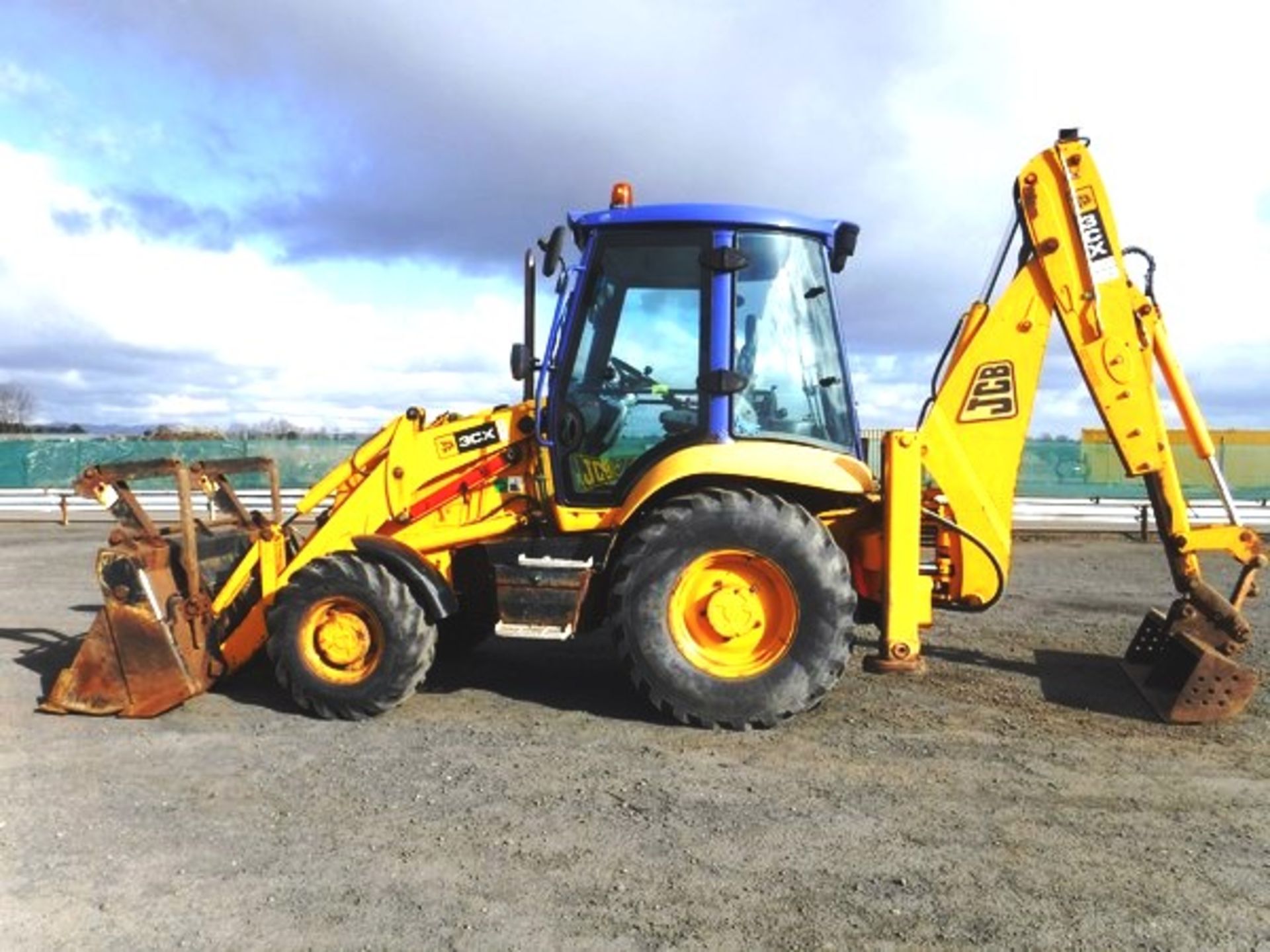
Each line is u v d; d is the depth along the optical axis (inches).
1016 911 130.2
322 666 213.5
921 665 209.6
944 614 331.6
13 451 744.3
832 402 227.0
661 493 215.6
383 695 209.5
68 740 198.8
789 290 221.5
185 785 174.7
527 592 212.2
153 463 217.2
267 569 232.5
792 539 201.5
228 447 756.6
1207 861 144.4
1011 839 151.9
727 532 202.4
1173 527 220.7
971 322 225.5
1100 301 218.1
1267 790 171.5
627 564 206.4
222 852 147.9
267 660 253.8
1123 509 617.9
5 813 162.6
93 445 754.8
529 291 222.8
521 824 157.8
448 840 151.7
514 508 231.0
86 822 158.9
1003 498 224.2
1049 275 220.5
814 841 151.3
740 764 184.9
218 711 218.7
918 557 210.2
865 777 177.8
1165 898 133.3
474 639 265.7
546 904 132.0
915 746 194.4
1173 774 179.0
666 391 219.0
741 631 205.6
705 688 203.0
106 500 214.7
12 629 306.7
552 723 210.2
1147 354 219.5
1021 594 379.2
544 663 264.7
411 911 130.3
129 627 213.5
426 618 213.5
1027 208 221.3
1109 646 281.7
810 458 210.5
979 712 216.8
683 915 129.3
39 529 645.3
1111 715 215.0
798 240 222.5
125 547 215.2
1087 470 659.4
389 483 231.8
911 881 138.5
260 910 130.4
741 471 206.2
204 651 221.5
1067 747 193.6
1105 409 219.9
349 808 164.2
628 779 176.7
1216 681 207.2
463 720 212.5
